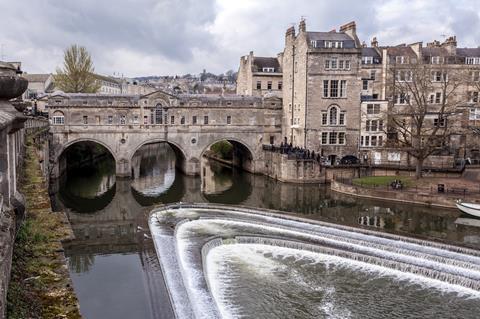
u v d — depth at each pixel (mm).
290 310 23750
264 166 81188
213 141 79188
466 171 62875
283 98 84688
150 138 76000
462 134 69562
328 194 61625
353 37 77938
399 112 69375
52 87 128125
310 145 75375
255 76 96188
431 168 65375
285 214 43250
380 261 29844
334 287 26703
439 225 44062
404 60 82188
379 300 25250
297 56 78062
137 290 25625
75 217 49844
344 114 75688
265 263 30062
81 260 32594
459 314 23906
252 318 22641
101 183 72875
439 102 79438
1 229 10023
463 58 83062
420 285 27141
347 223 39875
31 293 10586
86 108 73438
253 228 37969
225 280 27125
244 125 80625
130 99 75750
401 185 56938
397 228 42875
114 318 21500
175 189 68062
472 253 31922
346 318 23172
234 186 70875
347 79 75125
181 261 28047
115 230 43562
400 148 67750
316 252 32062
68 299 10562
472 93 80250
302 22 75312
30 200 19156
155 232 35000
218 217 41438
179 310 20875
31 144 42312
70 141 72625
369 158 73375
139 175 82938
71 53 97438
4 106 13180
